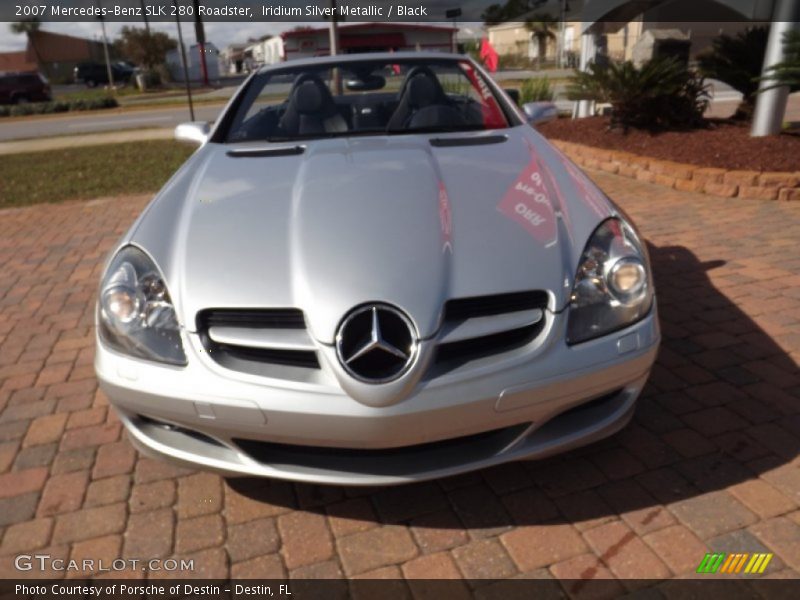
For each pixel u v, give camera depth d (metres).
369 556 2.04
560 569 1.94
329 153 2.78
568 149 7.77
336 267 1.92
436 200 2.23
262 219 2.21
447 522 2.15
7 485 2.46
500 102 3.36
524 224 2.11
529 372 1.86
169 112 19.94
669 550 1.97
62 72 63.81
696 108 7.57
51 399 3.06
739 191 5.59
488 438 2.02
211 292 1.94
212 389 1.88
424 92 3.36
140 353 1.98
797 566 1.89
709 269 4.08
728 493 2.18
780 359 2.98
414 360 1.79
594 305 1.97
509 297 1.90
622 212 2.36
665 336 3.27
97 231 6.01
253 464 2.01
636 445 2.45
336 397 1.81
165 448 2.09
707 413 2.62
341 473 1.97
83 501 2.35
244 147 3.08
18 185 8.84
